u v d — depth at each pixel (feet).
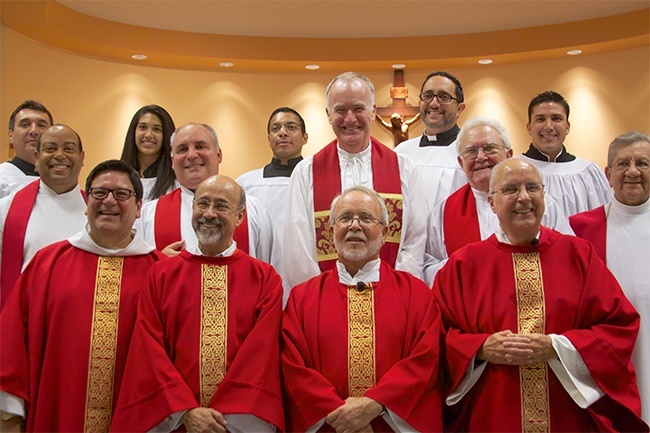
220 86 30.40
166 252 12.32
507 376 10.43
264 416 10.16
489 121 13.33
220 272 11.20
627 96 28.81
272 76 30.89
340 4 27.25
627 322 10.62
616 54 29.01
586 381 10.15
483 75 30.50
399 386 10.11
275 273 11.53
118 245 11.62
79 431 10.64
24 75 25.80
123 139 28.76
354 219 11.14
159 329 10.77
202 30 28.84
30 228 12.91
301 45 29.55
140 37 27.89
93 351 10.90
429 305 11.03
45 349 10.90
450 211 13.52
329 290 11.27
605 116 29.04
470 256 11.34
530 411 10.31
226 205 11.10
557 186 16.02
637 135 12.26
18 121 16.12
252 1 26.81
